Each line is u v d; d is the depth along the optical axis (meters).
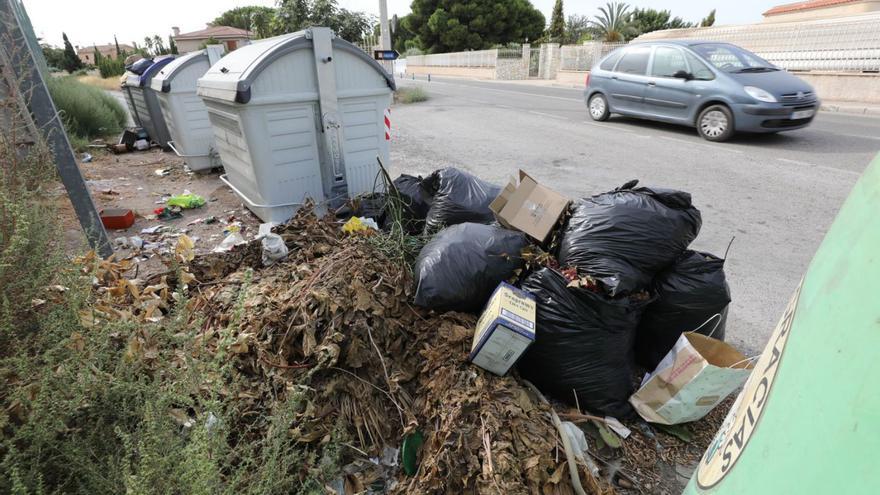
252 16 18.80
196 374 1.55
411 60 37.59
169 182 5.92
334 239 2.94
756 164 5.99
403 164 6.48
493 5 35.16
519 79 25.42
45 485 1.39
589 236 2.24
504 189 2.67
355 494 1.68
